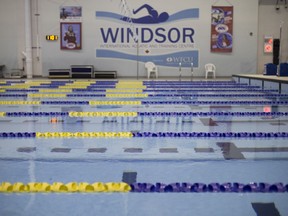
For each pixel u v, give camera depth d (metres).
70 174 2.45
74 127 4.24
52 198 1.99
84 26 14.65
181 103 6.60
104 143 3.44
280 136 3.79
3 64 14.91
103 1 14.59
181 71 14.85
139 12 14.65
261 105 6.32
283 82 8.16
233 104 6.45
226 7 14.53
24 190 2.12
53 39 14.64
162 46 14.74
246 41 14.62
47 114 5.29
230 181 2.31
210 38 14.66
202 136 3.77
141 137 3.72
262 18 14.67
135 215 1.77
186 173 2.48
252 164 2.71
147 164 2.70
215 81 12.70
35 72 14.90
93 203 1.92
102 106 6.19
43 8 14.55
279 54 13.83
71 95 7.97
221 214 1.78
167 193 2.09
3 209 1.84
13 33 14.83
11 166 2.64
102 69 14.84
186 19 14.65
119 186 2.18
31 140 3.57
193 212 1.81
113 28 14.70
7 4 14.71
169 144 3.41
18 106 6.20
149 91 8.96
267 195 2.05
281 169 2.58
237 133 3.84
